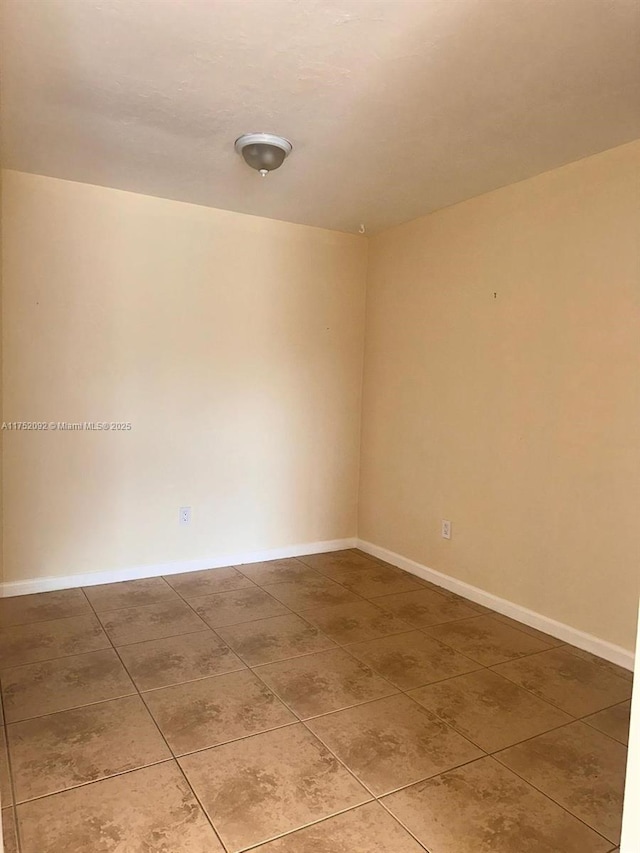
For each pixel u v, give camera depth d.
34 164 2.99
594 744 2.05
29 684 2.36
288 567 3.93
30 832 1.59
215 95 2.21
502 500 3.20
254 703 2.26
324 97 2.20
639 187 2.53
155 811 1.68
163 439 3.64
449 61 1.94
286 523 4.13
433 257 3.65
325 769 1.88
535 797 1.78
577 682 2.47
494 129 2.45
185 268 3.62
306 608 3.23
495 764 1.93
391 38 1.82
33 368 3.25
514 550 3.13
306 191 3.28
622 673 2.56
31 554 3.33
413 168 2.90
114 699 2.26
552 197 2.90
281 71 2.02
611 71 1.98
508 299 3.15
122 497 3.55
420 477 3.79
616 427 2.63
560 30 1.76
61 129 2.54
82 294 3.34
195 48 1.90
